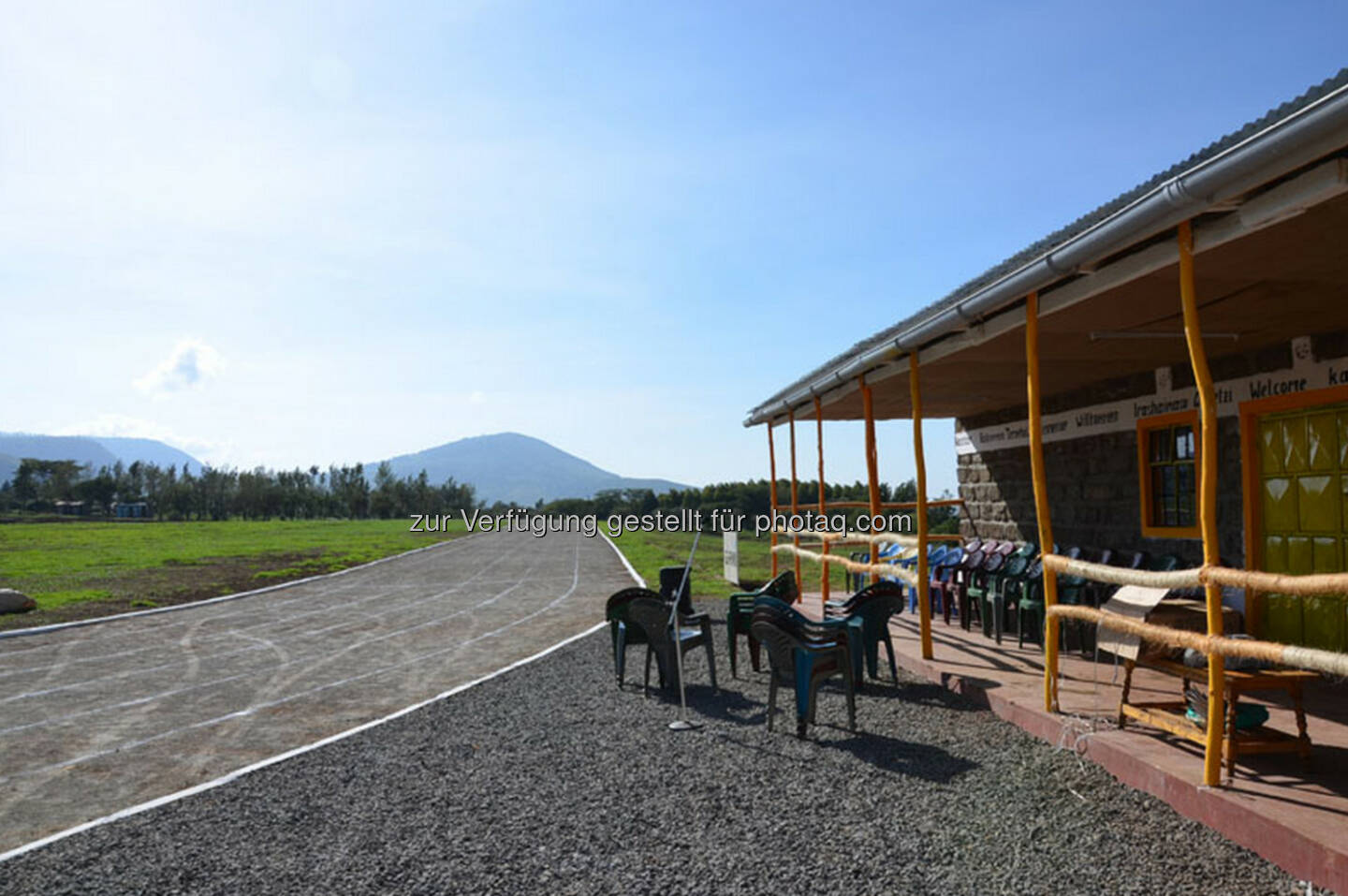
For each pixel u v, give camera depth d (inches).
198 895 159.6
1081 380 430.3
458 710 307.3
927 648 339.0
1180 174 164.6
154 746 273.7
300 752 255.4
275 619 580.1
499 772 230.7
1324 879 140.6
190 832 191.6
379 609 634.8
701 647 430.0
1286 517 319.9
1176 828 170.6
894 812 189.0
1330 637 297.7
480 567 1023.6
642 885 157.2
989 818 181.8
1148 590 209.9
